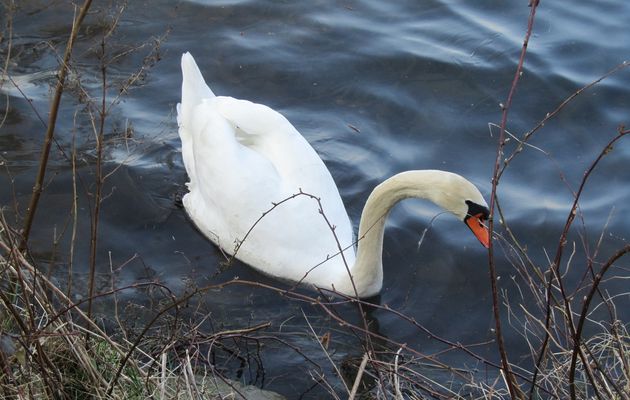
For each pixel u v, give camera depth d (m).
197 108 8.97
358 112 10.40
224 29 11.45
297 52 11.16
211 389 6.68
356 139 10.05
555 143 10.00
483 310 8.05
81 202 9.02
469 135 10.12
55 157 9.45
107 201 9.09
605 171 9.60
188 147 9.26
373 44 11.30
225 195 8.50
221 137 8.57
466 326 7.90
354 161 9.77
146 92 10.52
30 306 5.84
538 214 9.04
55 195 9.02
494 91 10.66
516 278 8.33
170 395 6.02
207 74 10.81
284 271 8.50
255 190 8.41
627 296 8.02
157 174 9.49
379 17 11.77
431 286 8.35
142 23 11.41
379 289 8.27
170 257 8.66
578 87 10.70
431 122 10.27
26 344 5.55
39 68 10.62
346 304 8.20
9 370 5.46
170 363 6.66
